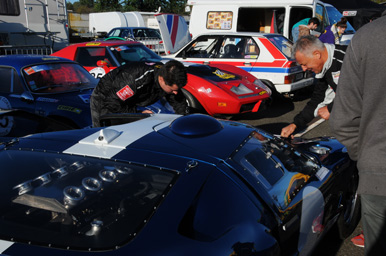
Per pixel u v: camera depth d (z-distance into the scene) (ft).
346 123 4.95
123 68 10.59
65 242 4.74
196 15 34.35
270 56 23.07
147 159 5.60
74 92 15.37
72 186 5.71
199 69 19.79
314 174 7.42
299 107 24.54
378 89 4.48
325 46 9.57
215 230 4.78
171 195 4.98
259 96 19.13
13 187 5.79
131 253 4.36
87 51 23.62
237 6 32.40
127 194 5.41
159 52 44.47
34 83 14.98
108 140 6.14
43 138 6.66
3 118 10.39
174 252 4.36
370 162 4.64
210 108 18.62
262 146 6.91
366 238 5.09
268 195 5.84
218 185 5.28
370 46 4.47
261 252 4.99
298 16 33.47
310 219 6.66
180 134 6.40
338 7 50.85
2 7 34.53
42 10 37.83
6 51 31.32
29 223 5.22
